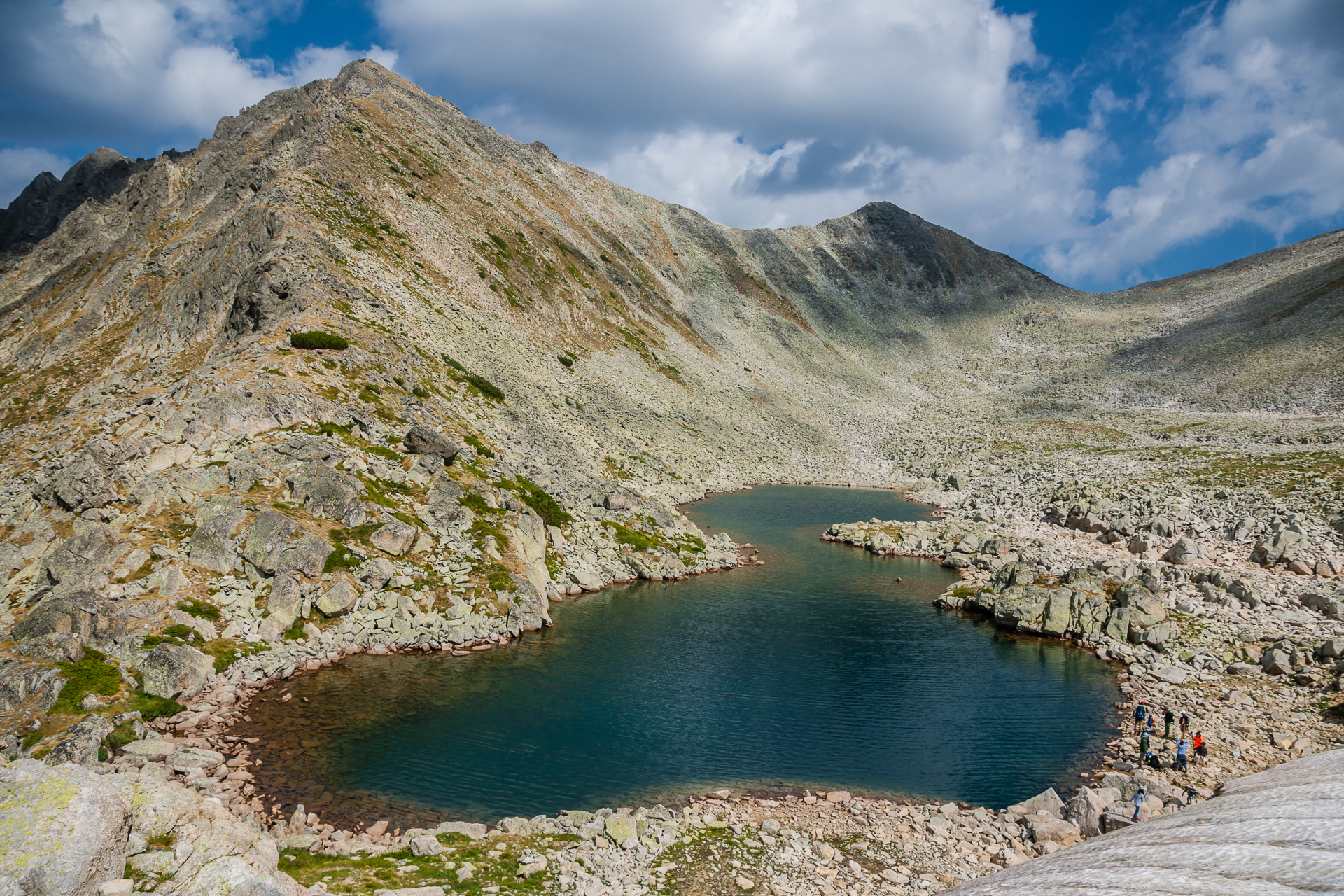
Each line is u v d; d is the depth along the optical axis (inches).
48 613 1254.3
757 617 2127.2
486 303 4441.4
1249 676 1594.5
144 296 4079.7
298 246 3161.9
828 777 1194.0
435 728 1284.4
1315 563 2261.3
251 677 1381.6
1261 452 4020.7
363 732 1247.5
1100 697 1556.3
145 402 2025.1
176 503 1672.0
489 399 3117.6
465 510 2033.7
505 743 1246.3
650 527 2834.6
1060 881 650.8
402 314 3324.3
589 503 2790.4
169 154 7440.9
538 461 2842.0
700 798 1104.2
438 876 795.4
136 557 1494.8
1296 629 1807.3
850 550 3169.3
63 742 1023.6
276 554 1606.8
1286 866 528.1
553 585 2203.5
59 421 2239.2
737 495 4466.0
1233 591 2100.1
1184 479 3703.3
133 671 1261.1
